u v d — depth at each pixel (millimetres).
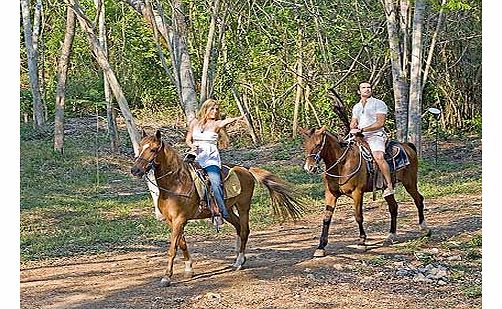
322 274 10586
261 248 12875
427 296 9320
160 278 10641
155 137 9828
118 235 14773
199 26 25797
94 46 15930
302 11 24594
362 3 25328
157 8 16641
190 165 10297
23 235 14828
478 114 32594
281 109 33750
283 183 11328
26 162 24484
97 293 9898
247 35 27484
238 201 10945
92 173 24203
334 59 28453
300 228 15242
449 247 12289
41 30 35062
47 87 36250
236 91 32438
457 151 28625
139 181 23688
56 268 11766
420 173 23438
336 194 12000
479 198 18188
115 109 29703
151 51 35750
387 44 27391
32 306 9336
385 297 9297
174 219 10102
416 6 23531
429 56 24969
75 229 15492
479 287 9523
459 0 16859
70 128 33031
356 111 12477
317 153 11367
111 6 27203
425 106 32625
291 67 30609
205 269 11133
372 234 14047
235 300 9281
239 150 31812
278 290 9711
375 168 12203
